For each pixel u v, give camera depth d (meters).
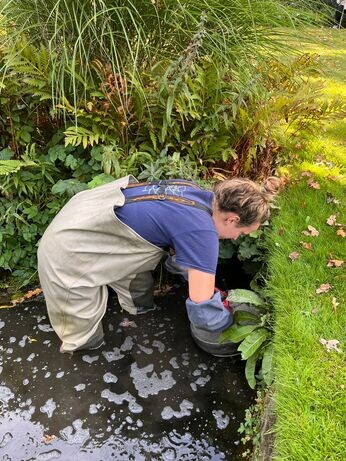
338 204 2.91
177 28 2.63
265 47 3.07
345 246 2.57
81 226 2.09
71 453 1.96
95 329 2.32
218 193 1.98
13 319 2.56
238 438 2.01
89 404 2.15
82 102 2.58
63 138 2.70
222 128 2.79
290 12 2.97
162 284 2.78
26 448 1.97
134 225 2.06
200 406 2.14
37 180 2.66
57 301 2.19
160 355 2.38
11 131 2.67
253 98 2.80
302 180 3.14
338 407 1.77
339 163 3.43
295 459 1.62
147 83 2.62
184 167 2.57
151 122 2.60
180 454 1.96
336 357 1.96
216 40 2.68
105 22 2.48
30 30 2.72
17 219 2.62
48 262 2.14
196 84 2.63
